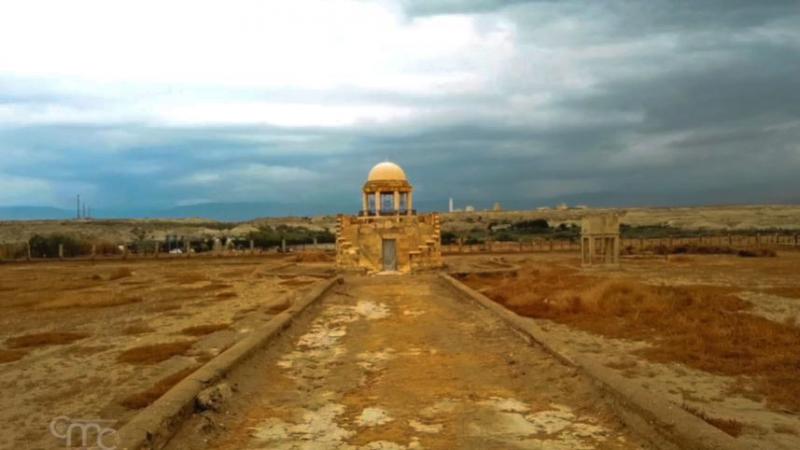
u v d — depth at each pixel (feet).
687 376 40.57
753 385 38.19
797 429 29.84
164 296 94.48
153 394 36.37
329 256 178.29
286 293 94.12
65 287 110.22
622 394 31.94
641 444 27.68
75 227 374.22
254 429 30.50
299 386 38.99
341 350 50.60
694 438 25.29
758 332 52.65
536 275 112.88
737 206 610.24
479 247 220.43
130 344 54.75
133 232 386.93
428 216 138.21
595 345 51.72
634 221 501.97
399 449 27.45
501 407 33.78
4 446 28.81
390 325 63.10
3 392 38.65
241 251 232.73
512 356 46.78
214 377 36.40
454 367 43.78
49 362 47.44
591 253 137.80
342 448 27.63
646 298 71.26
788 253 182.09
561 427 30.30
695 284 95.40
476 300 77.82
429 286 104.37
